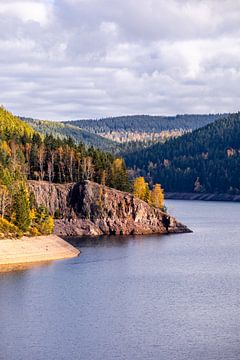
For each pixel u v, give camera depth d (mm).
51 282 143500
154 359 92312
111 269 164625
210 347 97812
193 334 104312
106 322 110812
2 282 141875
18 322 109938
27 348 96562
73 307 120812
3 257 167125
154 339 101500
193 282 148750
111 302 125688
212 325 109750
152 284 145375
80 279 148625
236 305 124562
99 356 93375
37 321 110688
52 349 96125
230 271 166250
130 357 93062
